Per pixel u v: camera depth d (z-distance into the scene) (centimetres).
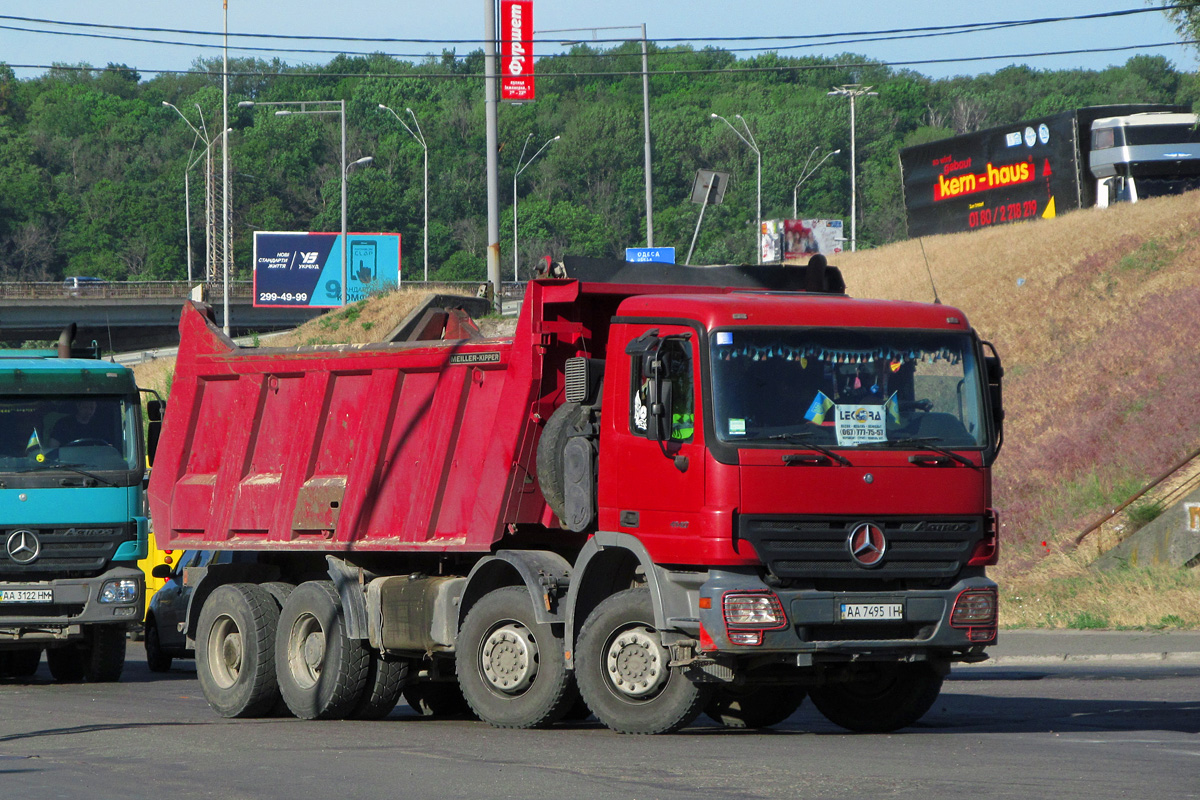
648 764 2008
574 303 2548
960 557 2277
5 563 3738
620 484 2341
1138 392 6456
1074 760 2020
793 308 2286
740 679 2236
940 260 10925
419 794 1795
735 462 2184
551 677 2445
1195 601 4350
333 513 2898
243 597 2983
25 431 3803
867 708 2573
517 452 2548
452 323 2939
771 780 1845
